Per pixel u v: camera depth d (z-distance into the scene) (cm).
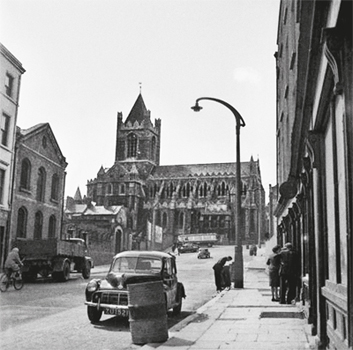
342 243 514
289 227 1706
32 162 3672
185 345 835
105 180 12150
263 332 945
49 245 2541
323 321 688
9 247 3222
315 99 677
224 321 1116
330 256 629
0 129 3116
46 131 3897
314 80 656
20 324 1134
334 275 588
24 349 859
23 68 3266
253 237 11344
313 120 721
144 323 904
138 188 12156
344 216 495
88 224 6944
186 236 9994
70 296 1777
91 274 3275
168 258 1311
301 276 1325
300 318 1128
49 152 4012
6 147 3189
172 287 1275
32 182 3672
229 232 11419
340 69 420
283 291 1439
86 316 1270
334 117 544
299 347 778
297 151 993
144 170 13088
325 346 679
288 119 1717
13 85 3219
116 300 1131
